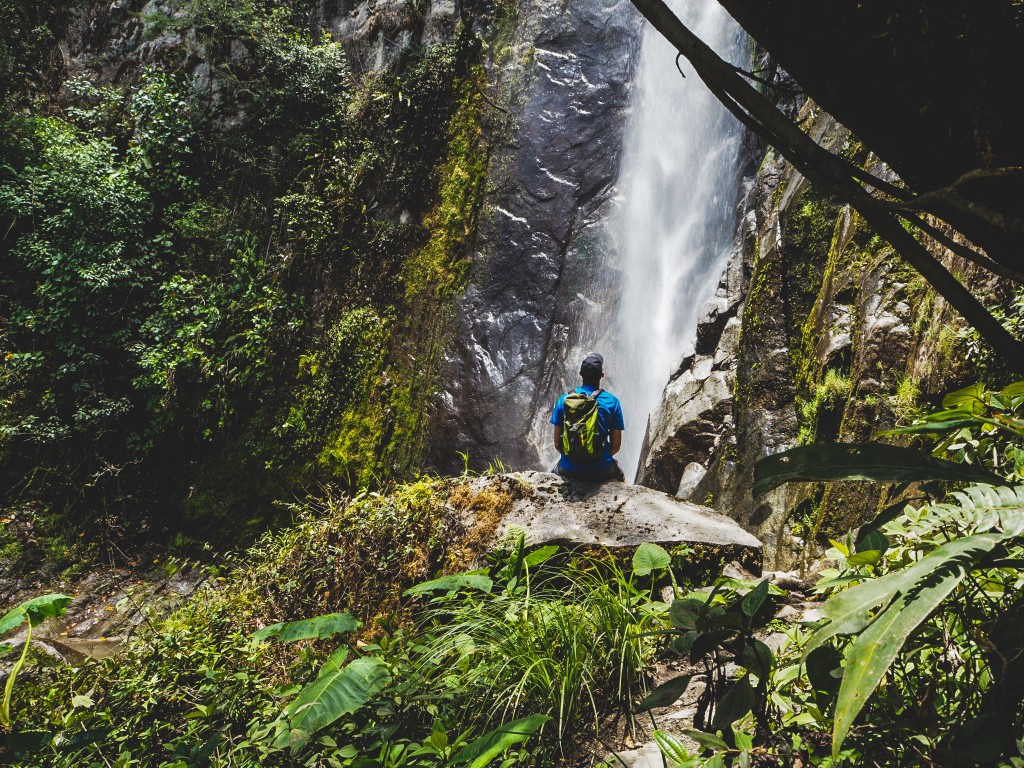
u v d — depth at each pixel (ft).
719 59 4.12
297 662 12.07
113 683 12.35
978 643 4.14
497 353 33.99
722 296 27.50
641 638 9.61
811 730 5.74
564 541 13.41
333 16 42.70
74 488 35.06
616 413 15.94
